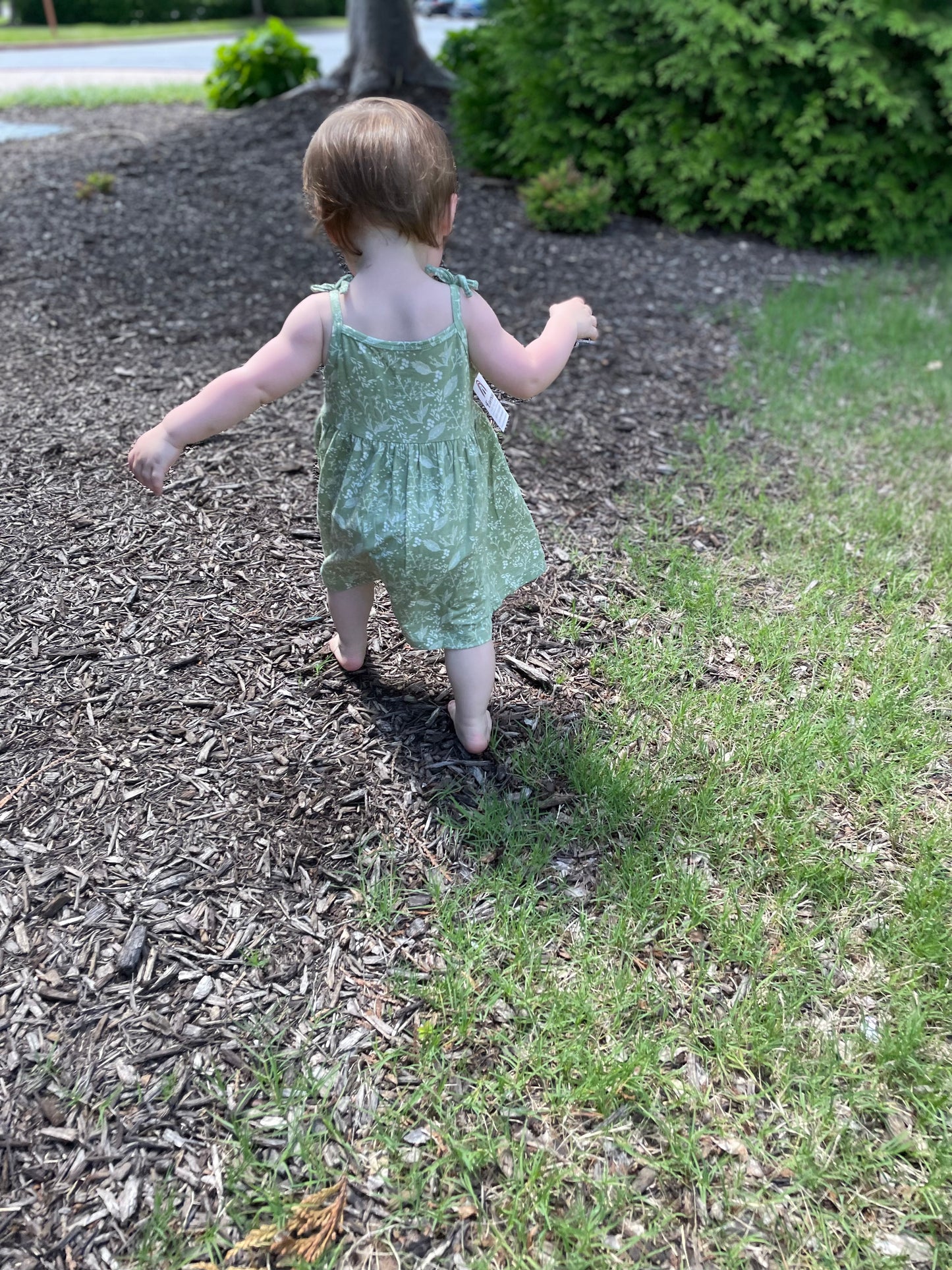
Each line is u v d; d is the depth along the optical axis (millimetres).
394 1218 1545
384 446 2004
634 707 2609
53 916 1955
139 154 7980
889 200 6703
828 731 2502
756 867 2158
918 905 2049
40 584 2859
